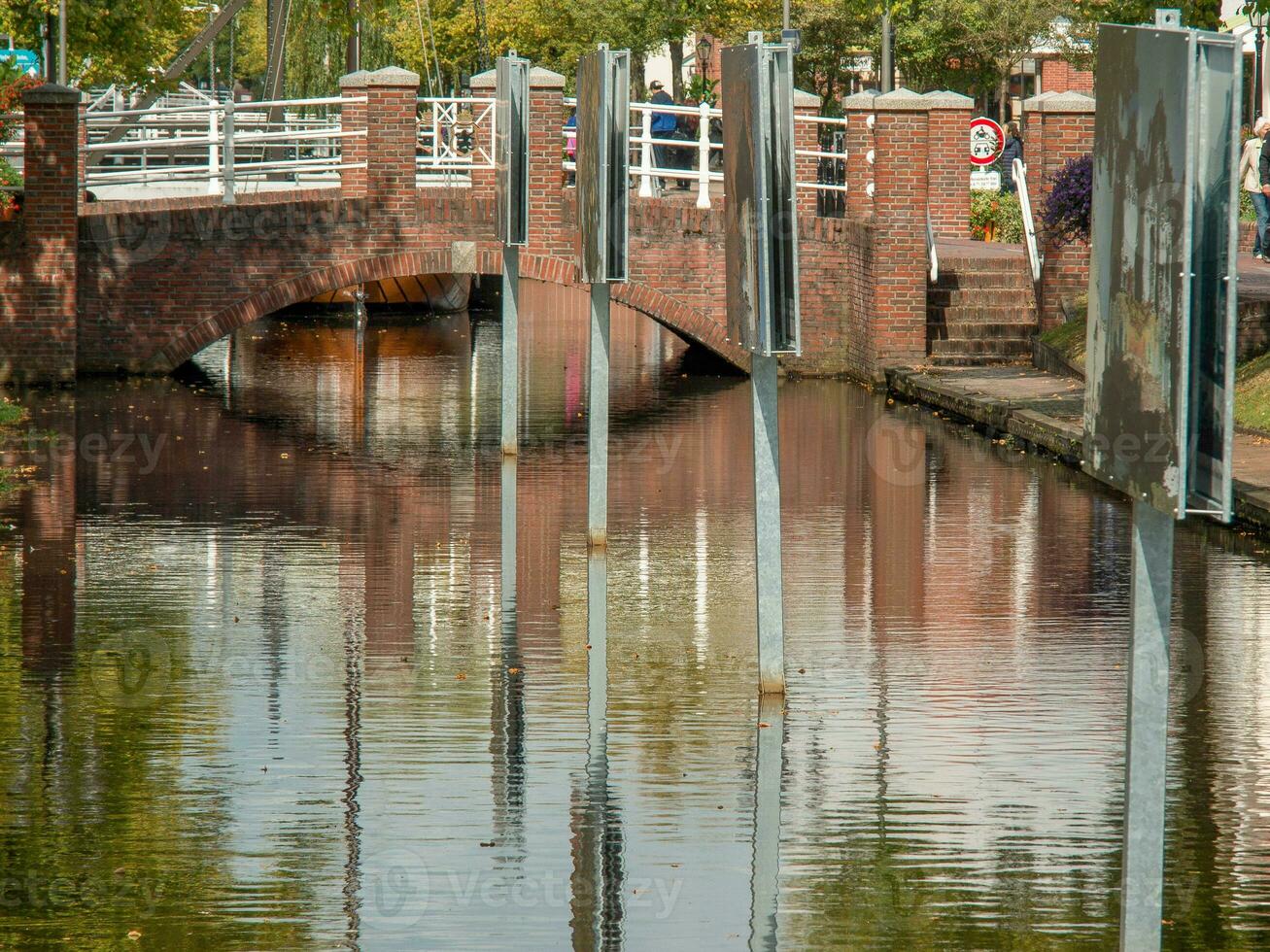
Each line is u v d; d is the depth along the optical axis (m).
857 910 19.31
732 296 27.42
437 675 29.11
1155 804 14.85
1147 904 14.87
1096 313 15.11
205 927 18.78
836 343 74.75
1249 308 59.06
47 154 68.44
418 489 47.78
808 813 22.41
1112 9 58.00
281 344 89.31
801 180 79.88
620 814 22.38
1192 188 13.18
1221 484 13.05
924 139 69.19
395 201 71.38
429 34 146.25
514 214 50.00
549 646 31.14
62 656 30.17
